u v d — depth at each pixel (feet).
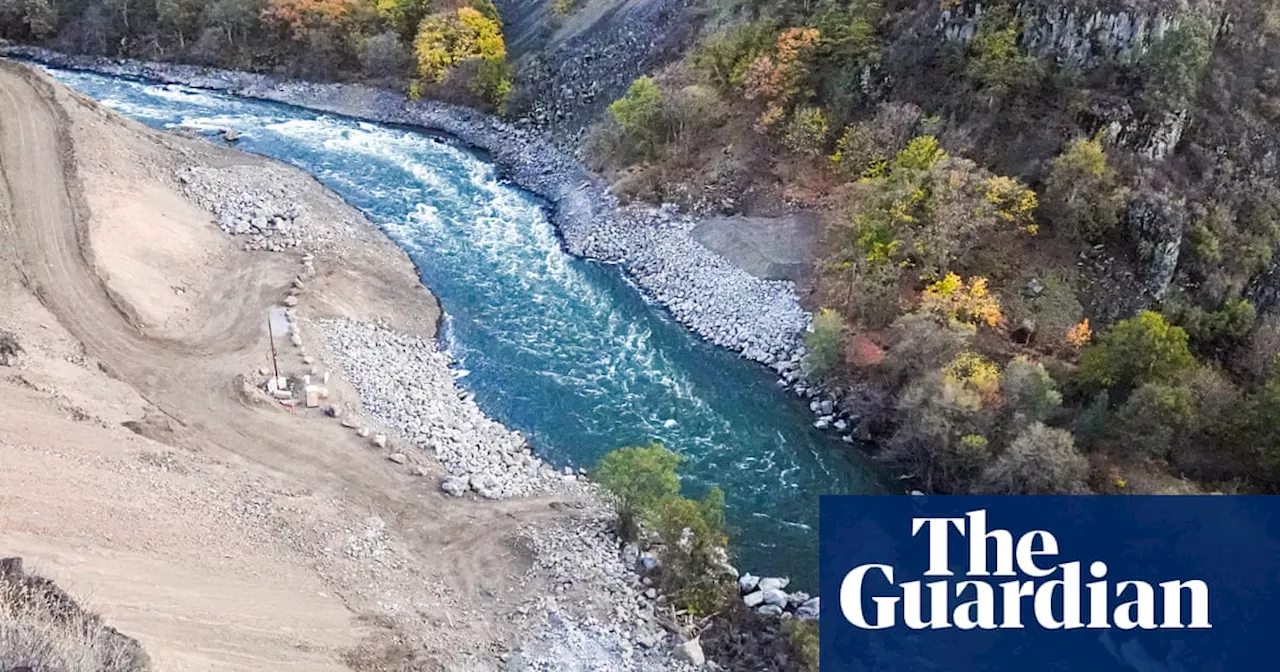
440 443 190.70
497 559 162.20
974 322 219.82
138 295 211.41
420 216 295.07
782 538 179.63
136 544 142.51
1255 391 201.77
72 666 99.81
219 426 182.80
